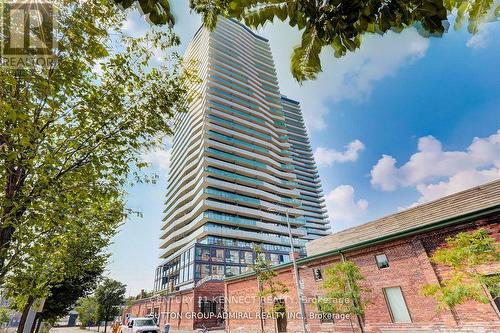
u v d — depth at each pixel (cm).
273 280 2288
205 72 7875
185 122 8338
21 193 471
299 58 152
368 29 140
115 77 600
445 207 1614
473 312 1154
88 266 1099
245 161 7344
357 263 1678
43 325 2112
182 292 3659
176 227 7462
